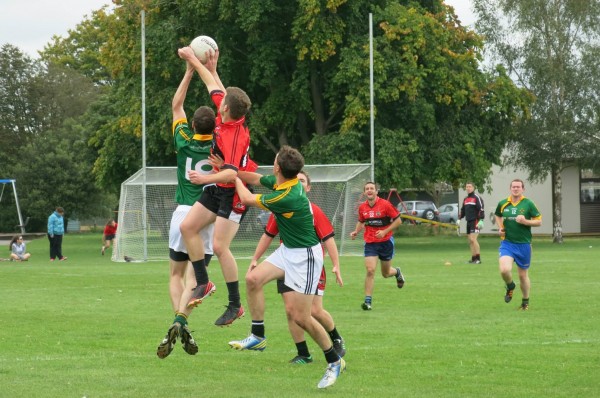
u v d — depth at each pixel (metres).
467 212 49.03
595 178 100.50
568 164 88.00
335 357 15.09
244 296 31.45
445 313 26.08
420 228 106.38
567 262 49.50
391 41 68.31
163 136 68.81
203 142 15.32
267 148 75.50
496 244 76.88
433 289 33.59
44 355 18.50
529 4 80.12
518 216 26.48
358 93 65.31
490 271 43.06
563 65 81.75
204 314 26.16
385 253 28.00
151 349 19.45
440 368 16.98
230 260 15.53
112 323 23.94
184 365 17.38
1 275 42.88
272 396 14.24
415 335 21.50
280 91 70.06
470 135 71.31
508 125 75.75
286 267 15.20
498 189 102.12
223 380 15.77
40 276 42.12
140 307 28.08
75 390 14.66
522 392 14.67
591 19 80.75
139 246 56.28
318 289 15.99
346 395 14.36
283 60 71.31
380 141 66.00
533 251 62.69
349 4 67.31
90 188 130.62
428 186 97.88
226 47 68.75
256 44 68.12
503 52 82.62
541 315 25.44
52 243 58.97
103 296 31.83
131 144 76.12
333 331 17.69
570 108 81.38
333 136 66.75
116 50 70.38
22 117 143.00
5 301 29.98
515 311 26.52
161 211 56.84
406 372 16.56
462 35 72.81
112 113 112.94
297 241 15.20
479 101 71.06
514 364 17.36
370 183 27.88
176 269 15.74
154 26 69.38
